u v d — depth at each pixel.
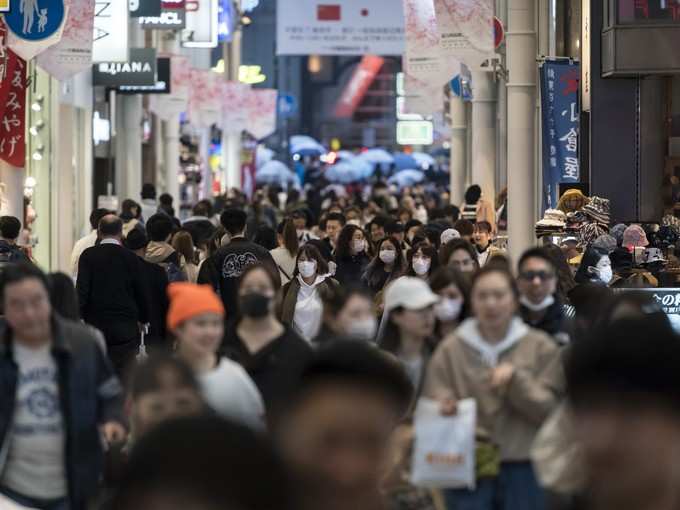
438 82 59.44
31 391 16.12
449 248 27.02
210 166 138.62
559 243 41.91
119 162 87.62
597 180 44.66
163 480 4.75
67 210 72.88
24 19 43.62
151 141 103.81
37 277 16.03
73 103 72.25
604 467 5.33
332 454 5.93
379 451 6.01
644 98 44.44
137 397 12.58
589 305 18.52
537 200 61.28
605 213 41.75
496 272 16.81
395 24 102.88
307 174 179.62
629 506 5.27
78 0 49.28
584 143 50.59
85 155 77.19
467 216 62.50
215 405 15.86
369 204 83.19
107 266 31.05
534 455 14.73
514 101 49.06
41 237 66.81
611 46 42.84
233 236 36.53
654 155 44.56
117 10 61.12
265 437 4.96
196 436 4.84
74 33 49.28
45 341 16.22
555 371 16.72
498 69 55.25
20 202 53.84
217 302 16.19
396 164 175.00
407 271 31.25
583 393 5.48
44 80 66.31
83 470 16.25
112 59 61.00
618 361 5.45
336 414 5.97
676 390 5.35
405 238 47.62
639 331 5.61
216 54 153.00
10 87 48.84
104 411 16.80
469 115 92.25
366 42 102.94
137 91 80.69
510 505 16.73
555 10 56.81
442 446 16.22
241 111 127.19
